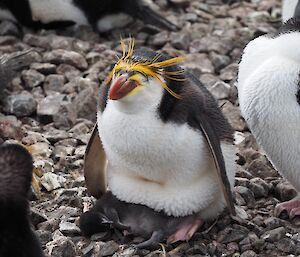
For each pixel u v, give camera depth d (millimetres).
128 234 10281
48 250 10023
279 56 10359
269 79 10211
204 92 10250
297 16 11414
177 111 9648
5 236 8109
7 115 13742
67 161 12156
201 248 10133
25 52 14938
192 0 19203
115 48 16344
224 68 15477
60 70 15109
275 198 11484
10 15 16906
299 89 10156
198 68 15297
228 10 18688
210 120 9953
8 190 8070
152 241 10102
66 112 13602
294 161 10500
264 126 10422
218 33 17125
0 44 16047
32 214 10641
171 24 17328
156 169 9852
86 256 10055
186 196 10117
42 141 12719
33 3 16609
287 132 10312
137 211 10305
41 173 11805
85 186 11477
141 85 9438
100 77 14883
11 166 8141
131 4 17109
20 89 14492
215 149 9648
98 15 16953
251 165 12086
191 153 9766
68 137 12898
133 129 9555
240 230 10492
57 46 15961
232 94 14336
